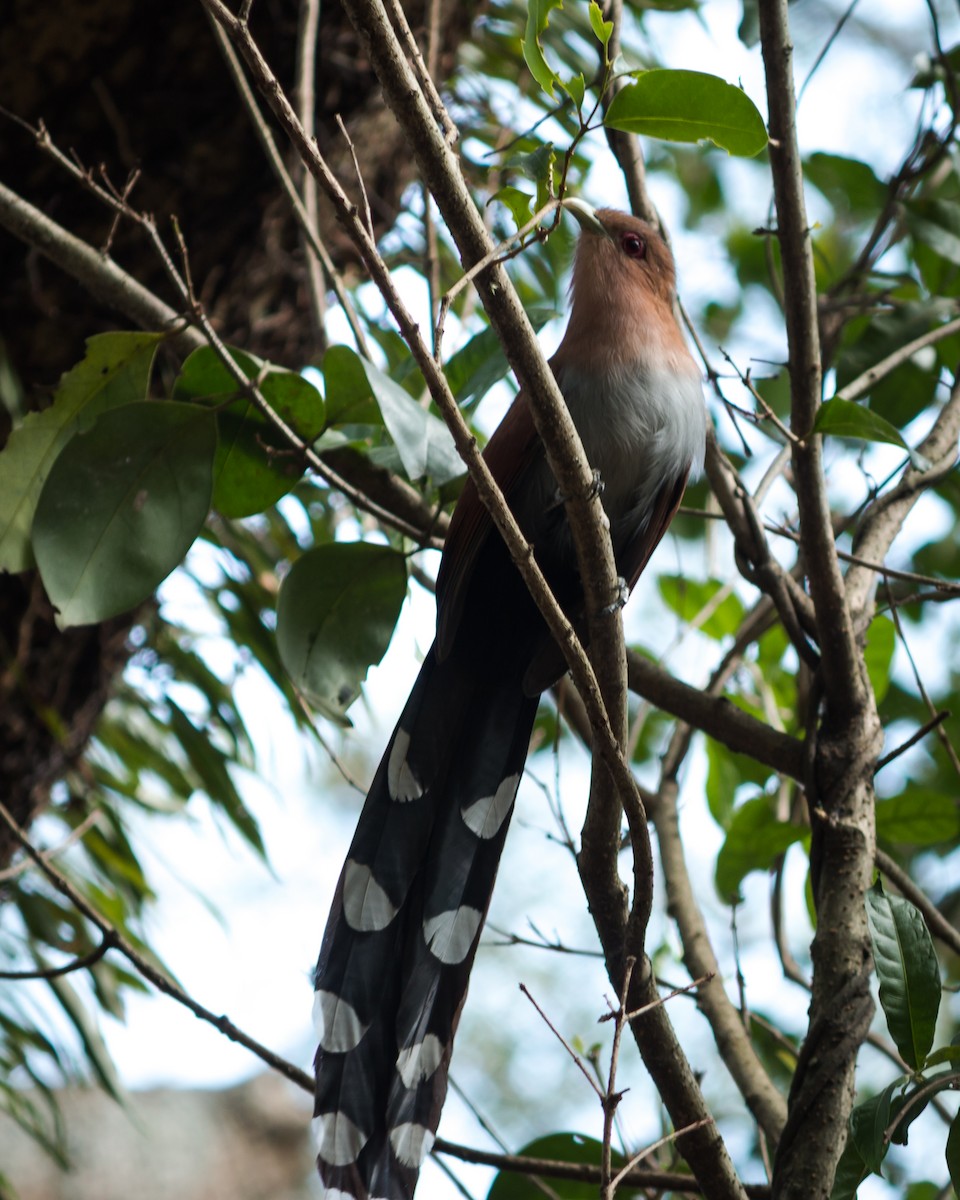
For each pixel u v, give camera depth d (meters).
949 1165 3.93
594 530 4.00
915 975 4.07
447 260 8.15
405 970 4.69
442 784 5.09
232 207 7.00
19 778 7.42
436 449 5.32
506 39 8.63
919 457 4.70
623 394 5.62
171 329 5.08
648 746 7.77
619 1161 5.23
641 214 6.09
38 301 6.74
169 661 8.16
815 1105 4.26
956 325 6.34
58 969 5.02
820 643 5.00
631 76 4.00
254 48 3.23
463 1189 5.11
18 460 4.99
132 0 6.48
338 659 5.20
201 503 4.82
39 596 7.00
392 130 7.46
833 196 8.00
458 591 5.11
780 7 4.73
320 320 6.50
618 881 4.30
